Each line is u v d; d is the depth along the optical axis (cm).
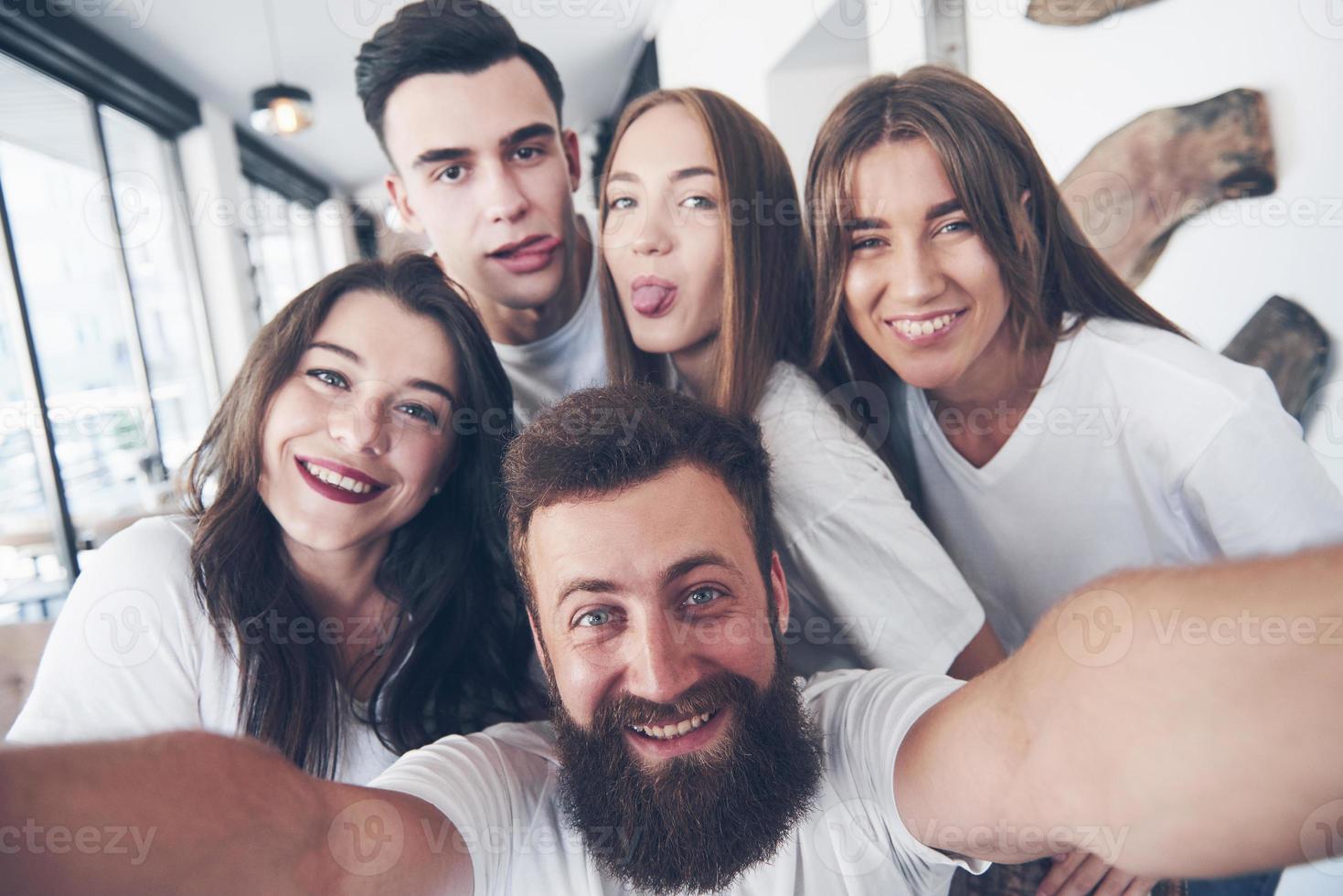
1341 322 83
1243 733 32
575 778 67
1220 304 90
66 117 186
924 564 97
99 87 182
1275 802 32
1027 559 104
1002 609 108
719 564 65
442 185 102
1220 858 34
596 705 65
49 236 182
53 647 89
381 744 97
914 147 94
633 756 65
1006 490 103
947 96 93
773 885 69
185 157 210
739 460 68
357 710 98
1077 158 98
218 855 41
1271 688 32
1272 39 82
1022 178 94
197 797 42
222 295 217
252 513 92
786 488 97
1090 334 96
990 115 93
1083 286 96
